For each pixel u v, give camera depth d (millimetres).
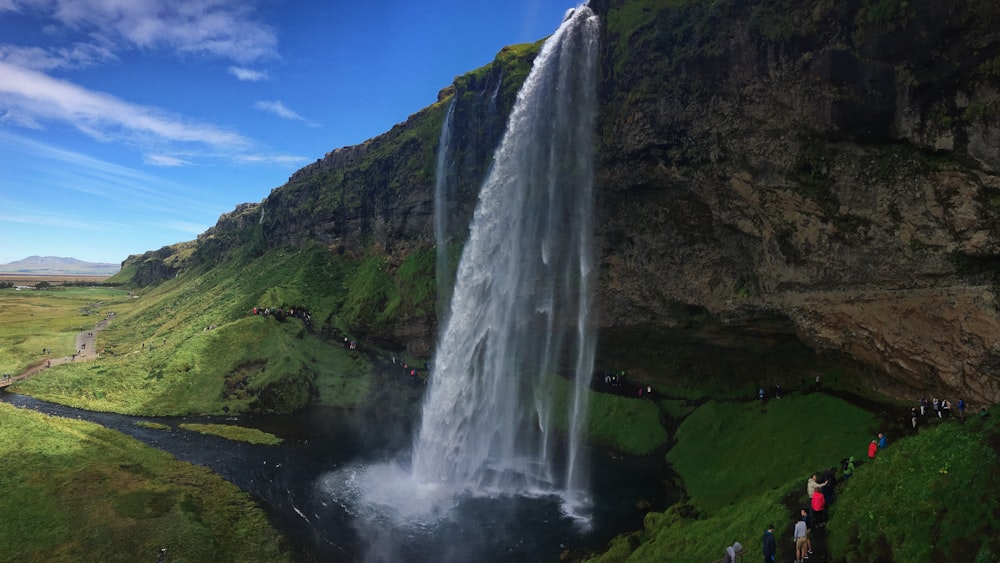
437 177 73688
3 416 47781
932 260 30797
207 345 71125
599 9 47312
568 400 53844
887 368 35688
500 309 55156
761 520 24641
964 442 19031
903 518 18250
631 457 47188
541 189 51844
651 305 47531
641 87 42500
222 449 49094
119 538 32156
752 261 41219
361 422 58125
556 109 49844
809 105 34250
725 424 45281
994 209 27891
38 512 33906
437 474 45031
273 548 33125
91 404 60938
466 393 55812
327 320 79250
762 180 37906
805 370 44531
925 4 28859
